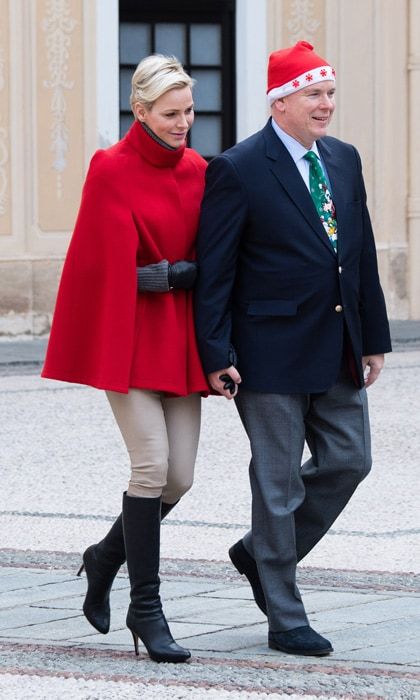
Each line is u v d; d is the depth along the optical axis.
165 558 13.07
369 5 33.44
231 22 33.53
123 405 9.98
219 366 10.03
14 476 17.05
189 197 10.18
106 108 31.05
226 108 33.75
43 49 30.42
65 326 10.09
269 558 10.15
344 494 10.52
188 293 10.17
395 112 33.88
